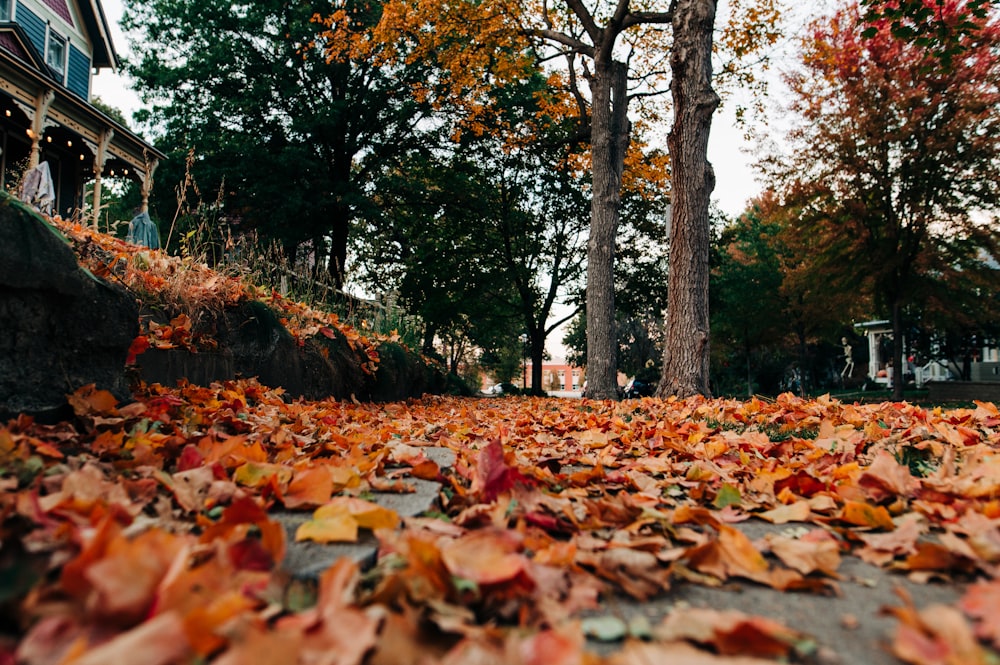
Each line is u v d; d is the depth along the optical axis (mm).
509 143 16906
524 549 1495
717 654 984
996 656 909
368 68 20188
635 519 1806
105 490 1512
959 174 13945
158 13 18859
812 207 16516
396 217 22453
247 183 17984
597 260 11266
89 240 3539
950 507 1878
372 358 8320
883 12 7672
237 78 19312
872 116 14281
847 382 42250
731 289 26594
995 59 12711
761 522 1985
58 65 17016
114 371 2613
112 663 689
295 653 775
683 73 8133
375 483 2057
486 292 23328
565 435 4332
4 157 12930
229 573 1073
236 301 5242
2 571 961
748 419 4773
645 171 15945
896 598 1313
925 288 15688
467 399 12758
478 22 12812
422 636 952
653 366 29531
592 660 813
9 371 2072
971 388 17359
